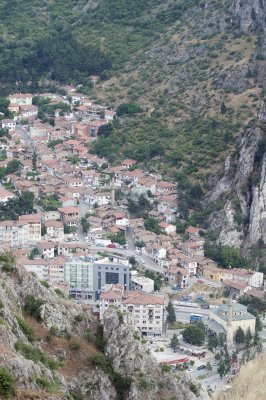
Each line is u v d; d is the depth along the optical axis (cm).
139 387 18012
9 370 14575
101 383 17575
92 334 18650
